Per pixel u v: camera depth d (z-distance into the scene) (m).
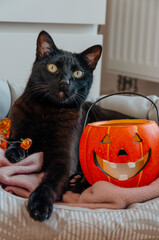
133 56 2.31
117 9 2.42
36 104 1.10
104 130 0.94
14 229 0.80
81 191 1.02
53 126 1.10
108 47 2.56
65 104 1.10
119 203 0.86
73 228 0.80
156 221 0.84
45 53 1.11
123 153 0.94
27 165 1.02
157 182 0.93
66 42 1.78
